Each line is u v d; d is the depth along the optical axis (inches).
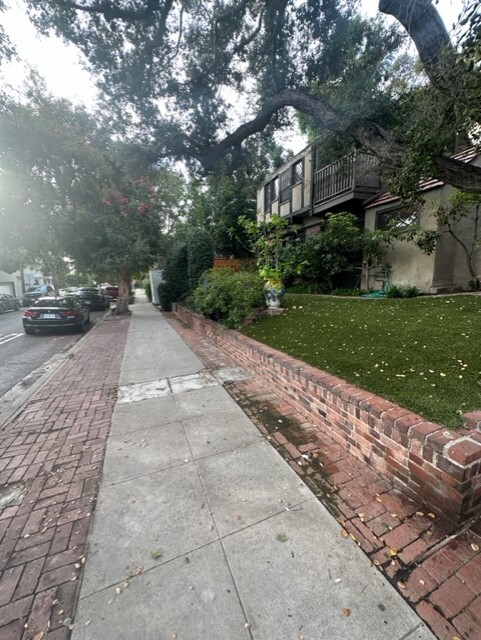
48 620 53.2
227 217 702.5
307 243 443.2
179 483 88.4
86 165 319.3
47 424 128.9
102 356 246.2
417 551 63.8
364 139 163.5
